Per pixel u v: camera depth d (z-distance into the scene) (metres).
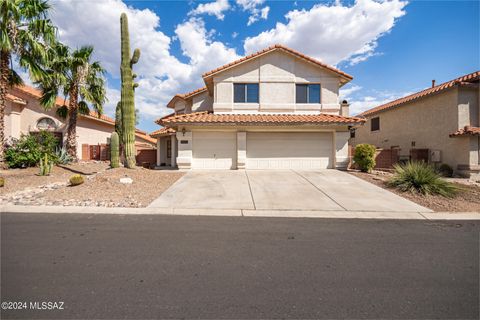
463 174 15.06
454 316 2.85
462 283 3.54
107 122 24.27
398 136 20.77
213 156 15.77
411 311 2.92
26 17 13.16
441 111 16.64
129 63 13.45
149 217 6.65
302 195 9.33
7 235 5.18
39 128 20.30
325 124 14.85
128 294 3.16
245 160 15.53
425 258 4.34
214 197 8.91
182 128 15.33
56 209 7.13
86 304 2.95
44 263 3.96
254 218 6.75
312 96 17.19
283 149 15.88
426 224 6.36
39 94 21.02
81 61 16.30
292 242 5.02
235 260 4.17
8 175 11.88
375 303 3.06
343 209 7.68
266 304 3.01
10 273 3.64
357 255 4.43
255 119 15.14
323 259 4.26
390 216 7.04
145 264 3.97
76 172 14.32
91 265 3.91
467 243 5.06
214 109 16.83
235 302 3.04
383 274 3.77
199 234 5.40
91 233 5.35
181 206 7.77
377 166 17.25
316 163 15.92
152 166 20.33
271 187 10.53
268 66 17.00
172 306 2.94
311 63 16.81
